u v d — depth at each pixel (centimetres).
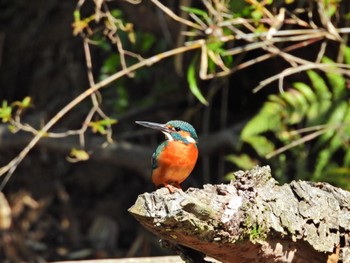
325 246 481
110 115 1362
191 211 421
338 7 986
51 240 1409
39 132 873
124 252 1412
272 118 1005
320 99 1018
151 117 1357
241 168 1222
